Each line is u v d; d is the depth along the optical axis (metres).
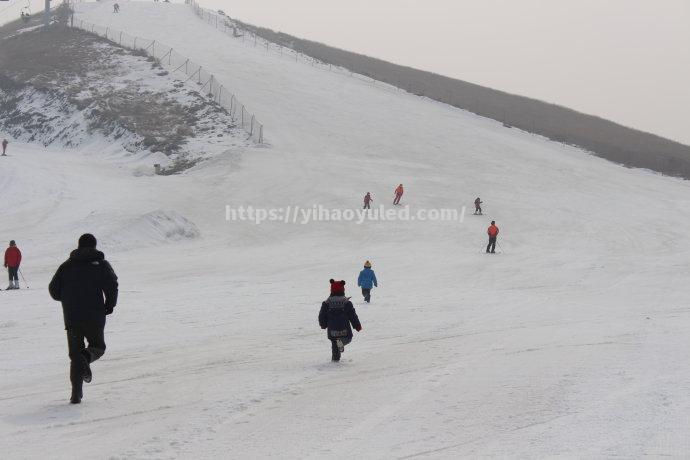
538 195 123.12
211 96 175.38
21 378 22.80
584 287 57.69
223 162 132.12
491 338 31.97
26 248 71.62
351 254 79.44
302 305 44.50
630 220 107.31
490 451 14.77
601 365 24.28
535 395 19.94
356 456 14.52
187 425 16.95
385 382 22.23
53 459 14.12
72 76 189.50
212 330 34.53
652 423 16.70
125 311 41.06
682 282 60.72
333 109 182.00
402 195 115.19
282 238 90.00
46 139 163.25
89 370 19.34
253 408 18.77
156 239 82.25
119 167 133.50
